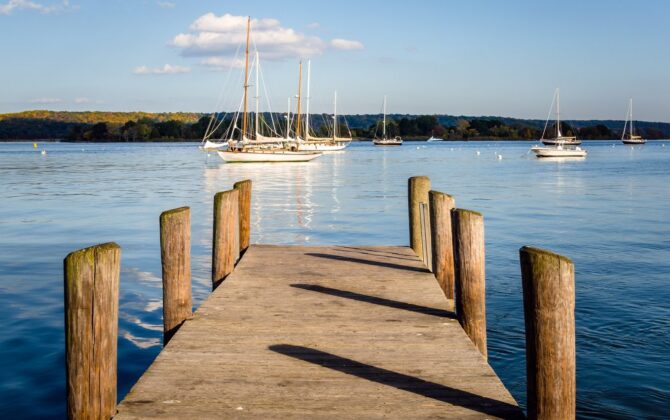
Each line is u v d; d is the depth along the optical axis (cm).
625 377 687
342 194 3053
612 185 3653
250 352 488
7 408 608
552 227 1884
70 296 365
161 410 380
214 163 6706
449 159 8006
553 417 346
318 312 606
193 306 979
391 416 373
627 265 1281
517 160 7644
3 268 1274
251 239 1659
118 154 10088
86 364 367
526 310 355
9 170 5297
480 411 380
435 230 716
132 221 2027
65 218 2105
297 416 373
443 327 557
